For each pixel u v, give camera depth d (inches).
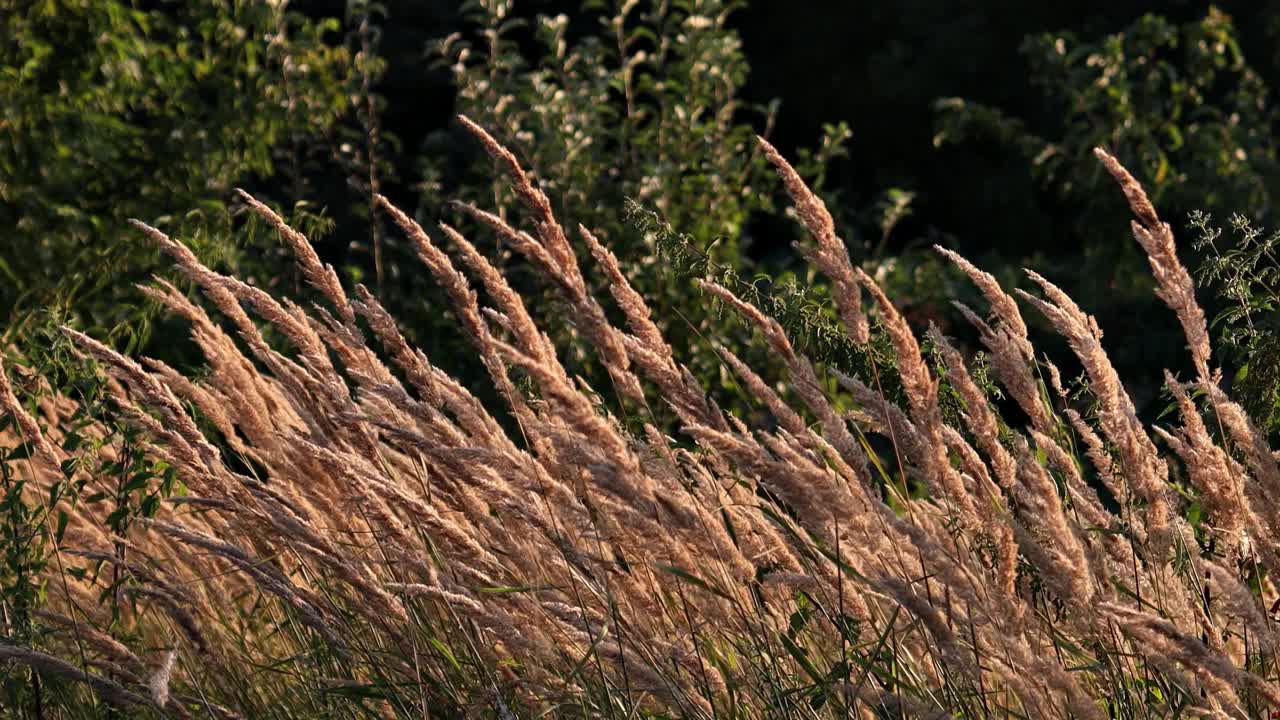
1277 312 217.0
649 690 157.6
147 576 204.1
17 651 175.2
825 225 152.4
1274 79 731.4
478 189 474.9
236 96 480.7
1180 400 156.0
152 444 207.8
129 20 475.2
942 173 833.5
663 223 212.1
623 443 147.6
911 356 151.0
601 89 492.7
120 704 184.9
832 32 866.1
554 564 174.7
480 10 721.0
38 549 211.5
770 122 511.5
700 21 503.2
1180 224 590.6
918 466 159.6
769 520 174.7
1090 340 148.8
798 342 205.3
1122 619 120.4
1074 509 172.9
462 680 177.2
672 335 417.4
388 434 160.4
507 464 157.9
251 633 224.7
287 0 510.9
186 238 351.3
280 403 210.5
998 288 168.7
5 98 431.5
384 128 673.0
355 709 194.4
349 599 191.8
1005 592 142.6
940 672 157.8
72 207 434.9
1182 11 781.3
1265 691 122.4
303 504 198.2
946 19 845.2
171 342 408.5
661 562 163.2
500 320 172.9
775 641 168.9
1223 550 165.2
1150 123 591.5
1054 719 143.5
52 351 240.8
